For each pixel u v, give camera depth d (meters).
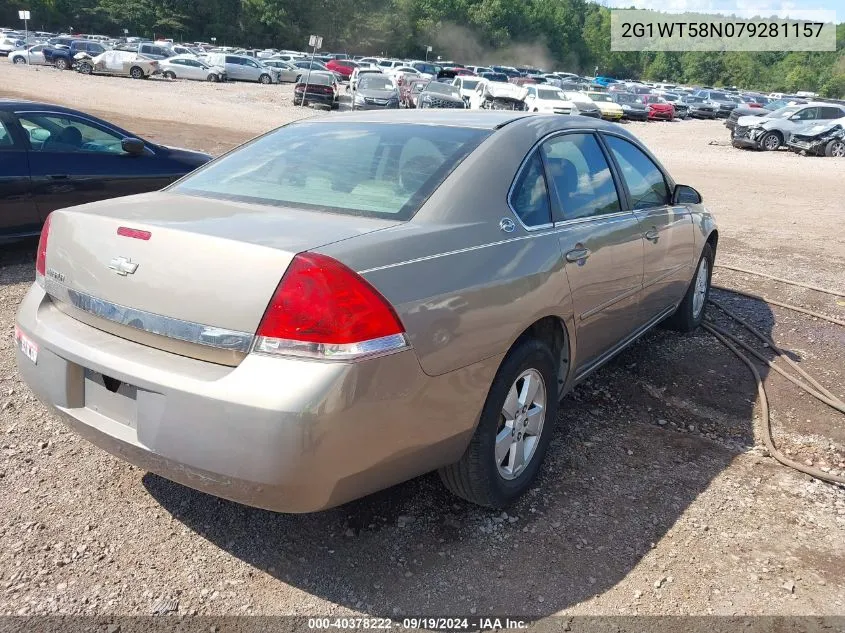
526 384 3.05
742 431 3.96
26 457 3.29
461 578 2.66
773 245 9.23
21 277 6.00
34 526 2.82
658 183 4.54
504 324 2.75
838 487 3.40
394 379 2.33
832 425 4.08
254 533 2.86
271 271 2.24
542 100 31.27
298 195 2.94
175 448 2.31
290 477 2.20
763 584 2.69
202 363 2.34
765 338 5.41
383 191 2.88
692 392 4.42
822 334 5.63
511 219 3.00
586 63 140.00
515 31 127.31
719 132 34.00
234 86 39.91
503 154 3.13
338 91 35.50
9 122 6.29
